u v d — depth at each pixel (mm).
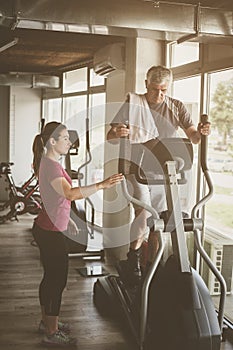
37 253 5715
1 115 9453
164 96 3340
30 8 2896
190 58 4312
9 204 7719
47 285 3262
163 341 2910
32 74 8680
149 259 3361
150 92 3303
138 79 4762
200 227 2961
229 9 3525
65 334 3357
